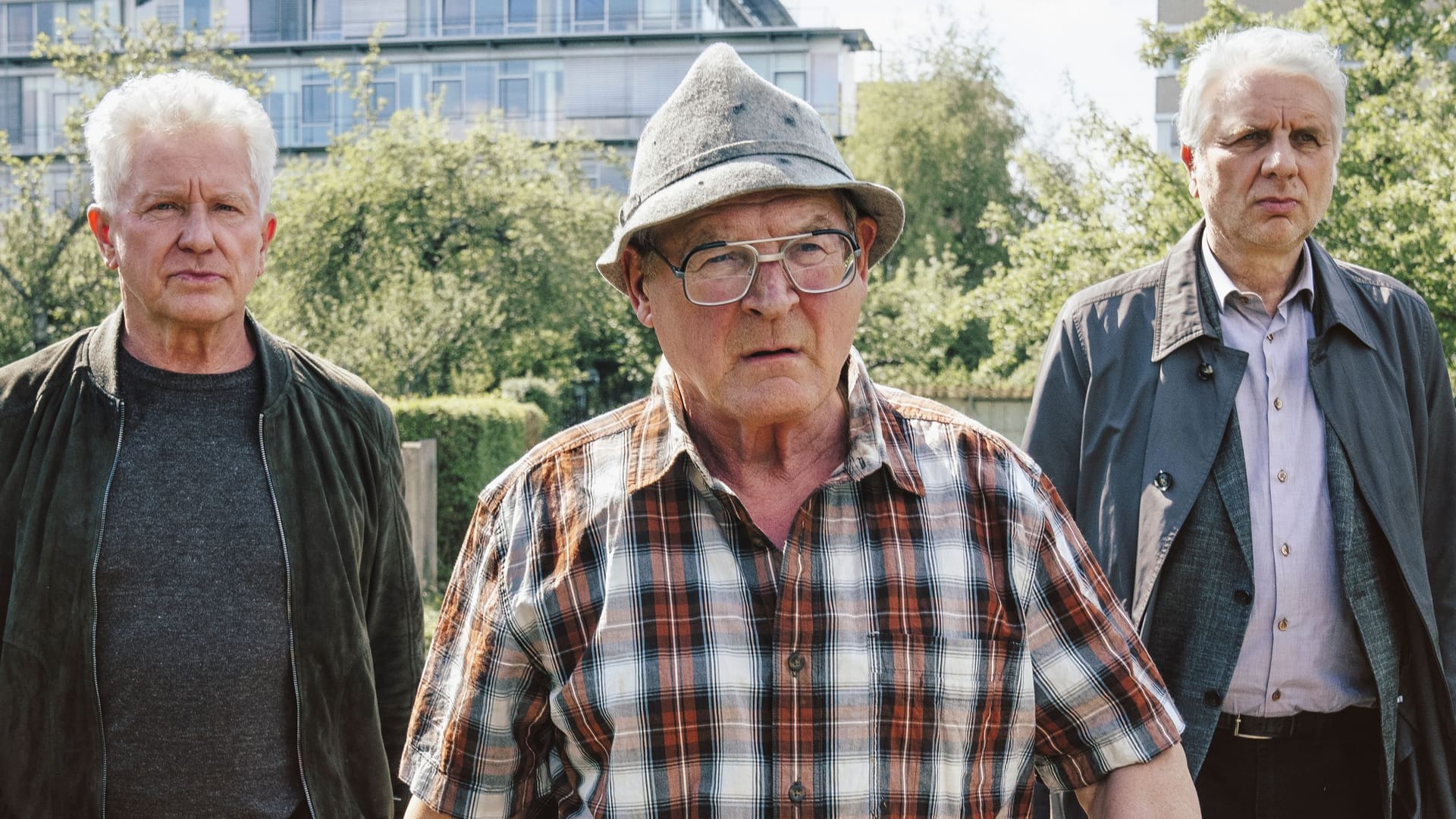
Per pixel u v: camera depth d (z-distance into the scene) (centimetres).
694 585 161
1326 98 257
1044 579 168
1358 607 251
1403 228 1039
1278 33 262
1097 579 174
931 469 168
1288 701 254
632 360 2548
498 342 2267
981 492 168
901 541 163
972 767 161
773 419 160
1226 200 261
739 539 163
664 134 165
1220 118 262
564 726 162
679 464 165
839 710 157
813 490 164
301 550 239
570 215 2450
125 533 229
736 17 4084
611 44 4069
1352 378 261
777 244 158
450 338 1869
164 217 233
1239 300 267
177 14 4094
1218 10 1478
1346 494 254
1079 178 1634
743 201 157
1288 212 256
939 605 161
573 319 2459
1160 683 170
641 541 163
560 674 163
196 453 237
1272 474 259
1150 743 165
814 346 160
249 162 242
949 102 3400
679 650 159
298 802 236
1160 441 264
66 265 1628
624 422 177
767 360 158
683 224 161
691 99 163
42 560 226
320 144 4091
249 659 230
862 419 168
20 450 232
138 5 4059
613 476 168
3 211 1691
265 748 233
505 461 1152
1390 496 256
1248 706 255
